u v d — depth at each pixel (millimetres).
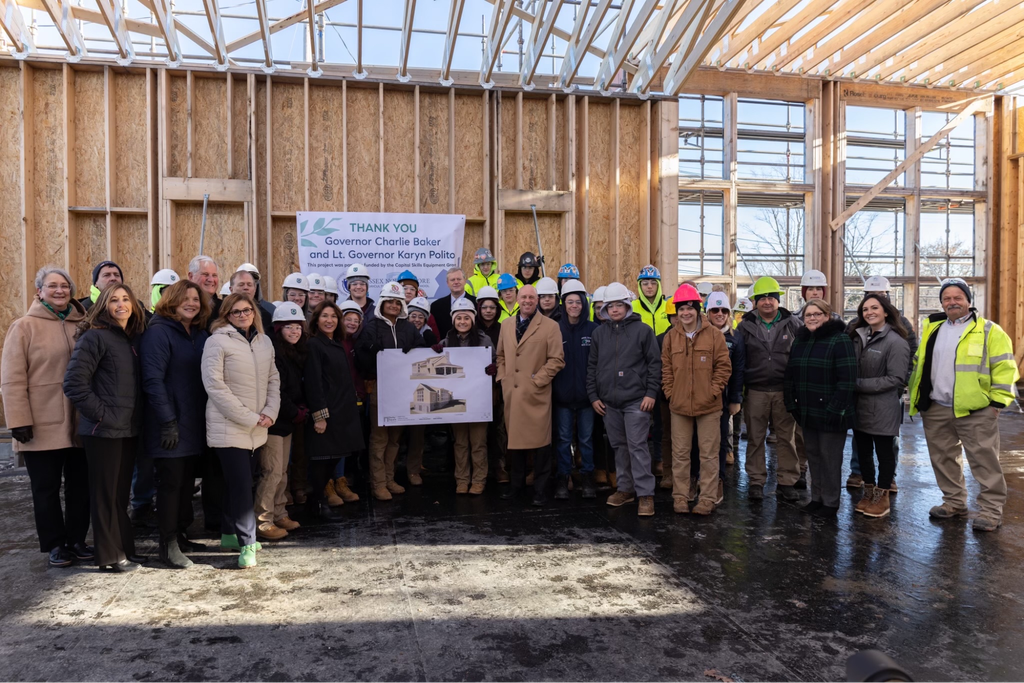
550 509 4738
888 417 4496
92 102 7965
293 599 3176
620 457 4801
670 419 5164
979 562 3650
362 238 7609
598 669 2521
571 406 5039
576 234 9047
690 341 4527
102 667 2543
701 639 2760
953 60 11602
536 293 4836
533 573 3496
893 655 2629
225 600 3168
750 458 5039
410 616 2980
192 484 3865
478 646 2703
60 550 3629
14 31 7477
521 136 8695
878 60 11258
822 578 3422
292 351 4207
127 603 3137
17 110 7754
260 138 8242
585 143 8875
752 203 13211
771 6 9609
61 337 3584
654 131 9172
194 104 8094
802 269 13281
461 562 3666
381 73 8891
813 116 12148
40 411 3498
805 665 2547
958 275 13422
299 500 4984
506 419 4879
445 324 6242
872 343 4621
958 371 4293
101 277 4473
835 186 12227
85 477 3734
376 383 4973
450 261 7812
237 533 3604
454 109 8719
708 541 4012
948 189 12953
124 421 3424
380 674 2488
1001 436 7719
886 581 3381
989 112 12852
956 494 4492
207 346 3531
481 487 5191
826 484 4555
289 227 8352
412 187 8609
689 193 12297
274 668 2533
